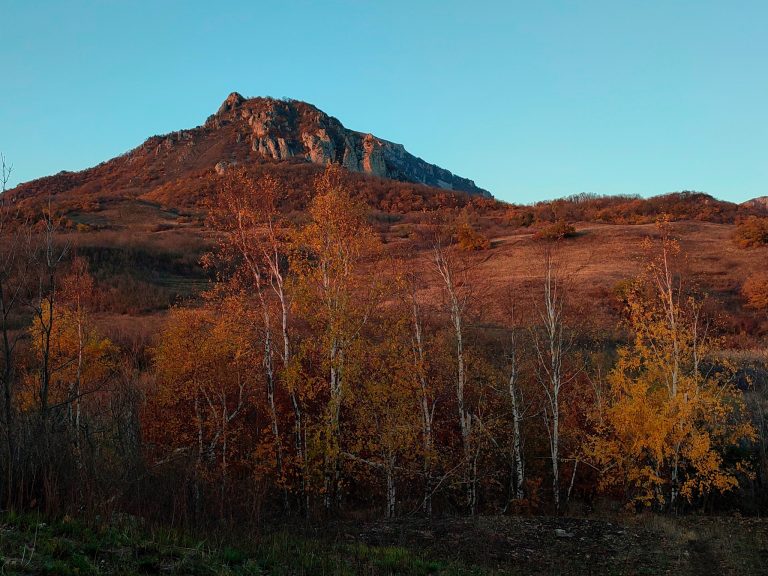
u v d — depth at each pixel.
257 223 22.25
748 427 21.00
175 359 23.64
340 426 23.02
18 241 12.52
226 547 10.88
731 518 19.05
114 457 13.23
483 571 12.77
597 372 27.34
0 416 11.00
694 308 22.59
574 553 15.04
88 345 26.06
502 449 24.30
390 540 15.46
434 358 24.84
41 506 10.44
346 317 21.19
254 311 22.75
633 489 24.69
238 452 24.72
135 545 9.75
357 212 22.58
